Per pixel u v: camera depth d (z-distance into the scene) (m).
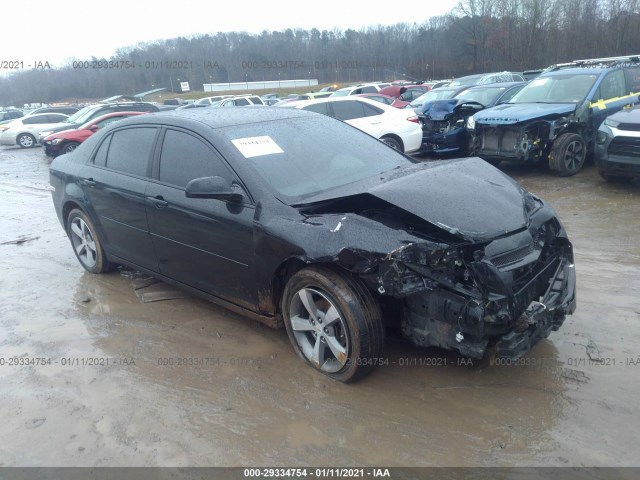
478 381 3.26
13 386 3.52
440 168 3.73
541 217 3.46
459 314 2.88
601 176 7.90
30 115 23.30
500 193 3.44
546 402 3.03
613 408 2.95
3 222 8.12
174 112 4.57
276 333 4.02
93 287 5.14
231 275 3.74
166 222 4.09
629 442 2.70
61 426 3.09
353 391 3.24
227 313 4.40
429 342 3.09
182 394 3.33
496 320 2.86
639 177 7.31
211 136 3.86
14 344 4.09
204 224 3.76
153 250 4.39
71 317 4.51
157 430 3.01
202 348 3.87
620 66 9.49
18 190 11.14
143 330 4.20
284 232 3.25
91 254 5.36
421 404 3.09
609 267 4.79
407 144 10.75
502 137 9.02
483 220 3.11
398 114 10.80
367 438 2.84
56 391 3.44
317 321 3.33
